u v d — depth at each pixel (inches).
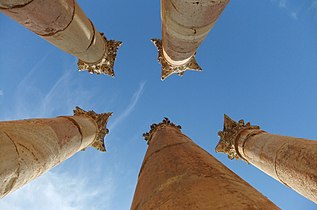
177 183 198.8
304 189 352.5
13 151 281.3
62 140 421.1
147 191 214.5
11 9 359.3
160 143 362.9
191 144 332.2
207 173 207.9
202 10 353.1
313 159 333.1
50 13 400.5
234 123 578.9
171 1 362.0
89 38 543.5
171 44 495.5
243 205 156.9
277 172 401.1
